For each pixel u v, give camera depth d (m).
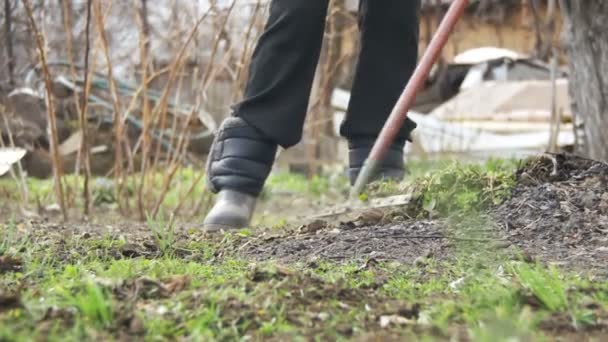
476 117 10.35
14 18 6.51
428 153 9.81
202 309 2.22
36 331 2.00
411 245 3.45
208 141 7.70
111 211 6.27
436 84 12.12
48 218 5.56
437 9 8.99
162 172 7.62
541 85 10.26
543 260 3.11
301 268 3.09
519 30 10.81
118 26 6.81
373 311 2.30
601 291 2.45
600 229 3.58
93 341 1.99
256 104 4.18
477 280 2.67
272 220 5.76
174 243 3.65
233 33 6.46
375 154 3.61
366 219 3.97
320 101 7.77
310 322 2.19
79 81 7.10
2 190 6.54
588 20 5.28
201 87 5.83
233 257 3.38
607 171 4.08
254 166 4.21
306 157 10.26
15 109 6.50
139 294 2.34
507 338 1.92
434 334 2.09
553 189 3.93
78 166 5.85
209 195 6.40
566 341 2.06
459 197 3.94
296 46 4.13
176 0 6.32
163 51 7.20
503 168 4.48
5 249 3.26
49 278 2.75
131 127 7.70
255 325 2.15
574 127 5.52
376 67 4.38
